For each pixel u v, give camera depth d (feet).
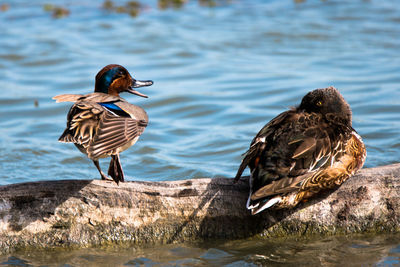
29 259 25.38
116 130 23.80
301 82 57.21
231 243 26.78
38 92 56.44
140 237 26.55
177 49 70.74
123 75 31.94
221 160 40.50
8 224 25.63
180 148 43.01
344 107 27.68
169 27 81.61
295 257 25.32
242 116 49.49
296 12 88.79
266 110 50.65
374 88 54.24
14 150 42.50
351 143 26.09
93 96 26.78
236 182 26.99
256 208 23.29
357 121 46.50
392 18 82.53
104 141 23.27
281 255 25.55
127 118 24.64
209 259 25.38
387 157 38.63
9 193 25.72
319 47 69.92
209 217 26.63
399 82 55.72
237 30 78.74
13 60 66.54
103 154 24.52
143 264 24.98
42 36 77.00
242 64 64.59
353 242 26.32
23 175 37.96
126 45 72.54
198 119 49.67
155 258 25.55
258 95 54.44
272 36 75.41
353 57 65.10
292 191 24.13
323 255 25.36
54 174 38.29
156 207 26.45
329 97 27.66
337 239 26.61
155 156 41.32
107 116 24.36
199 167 38.91
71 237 26.08
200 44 72.74
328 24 80.53
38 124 48.96
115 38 76.07
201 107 52.16
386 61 63.00
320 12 88.12
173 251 26.14
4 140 44.73
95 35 77.66
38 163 40.24
